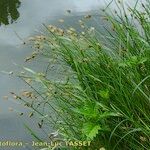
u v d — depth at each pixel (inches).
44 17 310.3
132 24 193.3
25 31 295.3
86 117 156.7
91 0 315.3
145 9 191.0
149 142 153.8
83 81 169.5
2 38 287.0
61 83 178.5
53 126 177.6
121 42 182.1
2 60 256.8
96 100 162.4
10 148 185.2
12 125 200.5
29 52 265.7
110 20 187.5
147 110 162.2
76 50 178.4
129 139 157.3
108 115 153.9
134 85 161.6
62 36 182.9
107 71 169.8
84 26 203.3
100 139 160.4
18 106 213.3
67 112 168.7
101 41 191.9
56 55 186.5
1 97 221.8
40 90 202.7
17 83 232.1
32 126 197.5
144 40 174.7
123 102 159.9
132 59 166.7
